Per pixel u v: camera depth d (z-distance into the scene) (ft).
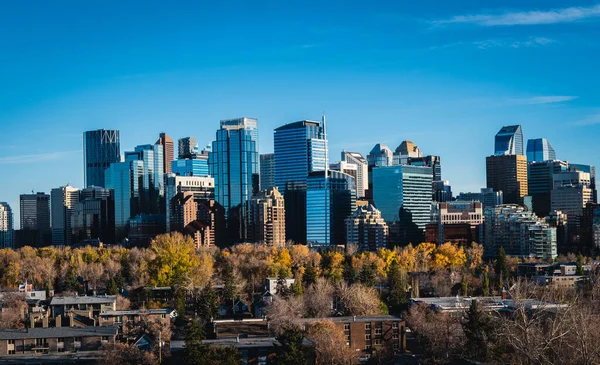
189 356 620.90
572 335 507.30
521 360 518.37
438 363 639.76
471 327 632.38
